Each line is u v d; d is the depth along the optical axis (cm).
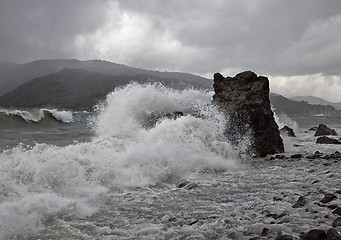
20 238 315
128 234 320
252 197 461
